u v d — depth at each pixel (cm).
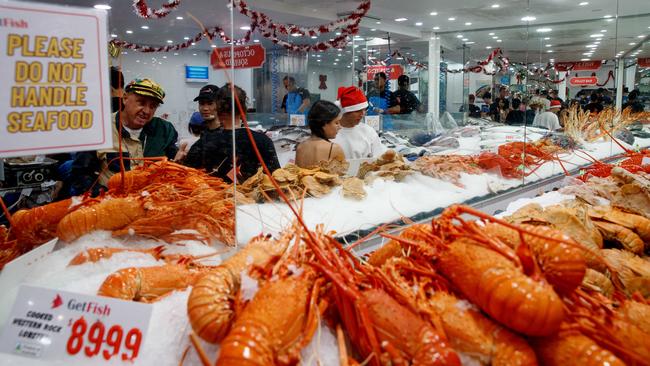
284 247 140
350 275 128
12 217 137
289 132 257
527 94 447
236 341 101
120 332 116
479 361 112
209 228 162
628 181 260
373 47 420
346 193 238
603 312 127
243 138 202
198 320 114
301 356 114
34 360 113
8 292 125
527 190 319
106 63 125
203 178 166
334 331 125
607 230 204
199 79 162
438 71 487
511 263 119
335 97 334
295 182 229
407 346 110
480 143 379
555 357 111
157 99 155
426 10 400
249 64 194
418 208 236
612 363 106
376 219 215
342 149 281
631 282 172
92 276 140
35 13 112
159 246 160
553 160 388
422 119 411
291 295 114
